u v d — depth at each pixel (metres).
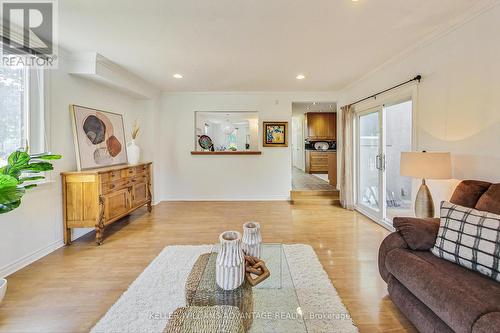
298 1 2.01
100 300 1.91
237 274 1.50
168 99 5.38
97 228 2.98
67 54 3.04
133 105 4.84
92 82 3.56
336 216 4.23
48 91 2.77
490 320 1.08
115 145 4.04
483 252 1.43
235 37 2.67
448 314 1.23
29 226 2.53
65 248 2.89
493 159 2.03
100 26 2.41
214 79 4.32
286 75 4.06
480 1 2.02
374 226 3.70
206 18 2.27
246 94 5.36
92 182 2.98
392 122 4.12
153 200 5.10
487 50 2.06
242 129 9.23
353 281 2.18
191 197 5.51
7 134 2.37
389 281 1.84
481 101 2.12
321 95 5.34
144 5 2.06
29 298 1.94
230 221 3.94
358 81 4.37
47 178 2.76
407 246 1.81
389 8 2.12
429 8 2.12
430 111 2.70
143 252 2.78
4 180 1.72
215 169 5.50
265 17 2.26
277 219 4.05
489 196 1.71
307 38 2.70
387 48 2.96
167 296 1.92
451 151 2.43
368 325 1.65
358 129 4.62
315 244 3.00
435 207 2.66
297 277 2.20
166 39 2.71
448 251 1.60
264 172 5.50
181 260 2.54
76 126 3.18
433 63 2.65
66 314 1.75
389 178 4.20
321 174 8.42
